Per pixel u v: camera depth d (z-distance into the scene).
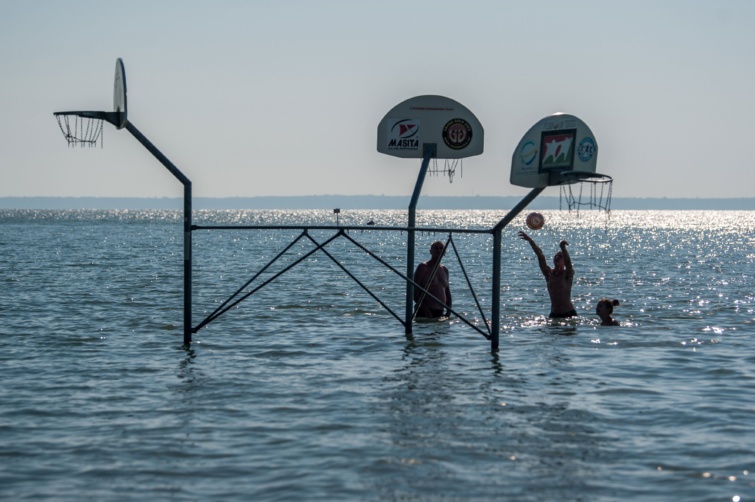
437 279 21.69
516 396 12.81
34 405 12.12
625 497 8.45
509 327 20.20
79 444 10.18
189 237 17.05
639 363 15.59
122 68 15.37
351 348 17.23
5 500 8.30
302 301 25.80
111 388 13.27
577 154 15.03
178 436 10.54
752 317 22.47
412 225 18.52
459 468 9.29
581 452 9.92
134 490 8.61
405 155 18.73
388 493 8.51
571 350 17.02
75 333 19.00
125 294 27.75
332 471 9.19
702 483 8.88
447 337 18.64
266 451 9.92
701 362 15.72
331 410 11.88
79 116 15.50
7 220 175.62
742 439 10.50
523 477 9.01
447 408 12.02
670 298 27.67
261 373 14.53
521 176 15.66
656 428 11.01
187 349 16.98
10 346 17.20
